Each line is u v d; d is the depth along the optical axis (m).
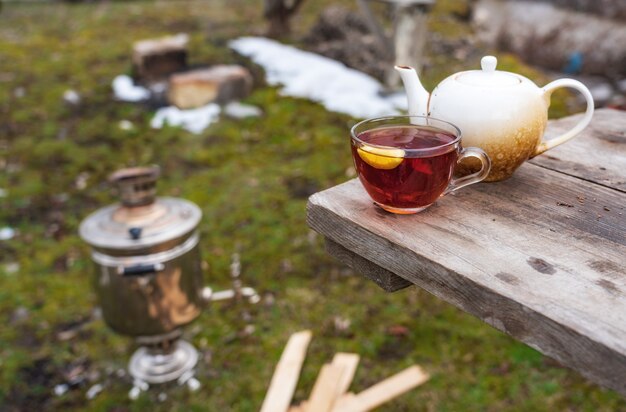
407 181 0.92
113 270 2.32
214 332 2.92
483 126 1.03
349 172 4.21
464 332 2.84
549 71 6.32
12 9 8.41
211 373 2.68
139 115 5.18
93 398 2.59
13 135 4.88
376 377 2.62
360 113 5.05
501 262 0.84
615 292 0.77
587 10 6.59
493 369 2.62
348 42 6.38
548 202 1.03
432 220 0.96
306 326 2.92
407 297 3.09
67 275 3.38
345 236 0.98
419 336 2.83
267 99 5.36
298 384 2.59
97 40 6.96
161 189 4.15
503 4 7.24
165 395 2.58
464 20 7.41
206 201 3.98
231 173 4.30
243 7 8.41
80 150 4.68
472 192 1.07
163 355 2.67
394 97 5.27
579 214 0.98
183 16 7.94
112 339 2.93
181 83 5.17
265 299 3.11
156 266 2.30
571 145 1.29
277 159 4.47
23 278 3.35
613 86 5.64
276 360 2.73
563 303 0.74
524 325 0.75
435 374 2.60
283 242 3.54
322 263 3.36
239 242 3.56
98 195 4.16
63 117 5.15
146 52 5.70
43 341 2.92
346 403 2.46
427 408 2.43
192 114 5.16
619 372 0.67
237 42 6.75
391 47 5.29
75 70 6.05
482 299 0.79
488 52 6.18
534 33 6.71
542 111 1.08
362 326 2.90
